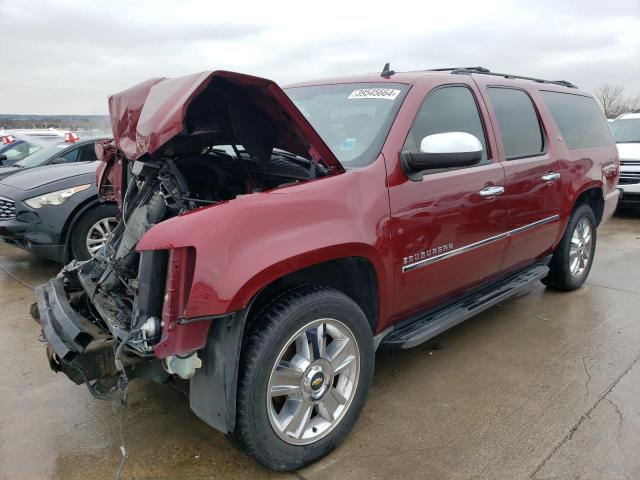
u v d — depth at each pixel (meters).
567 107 4.64
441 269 3.05
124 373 2.08
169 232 2.02
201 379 2.21
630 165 8.62
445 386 3.20
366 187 2.58
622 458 2.48
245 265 2.07
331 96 3.33
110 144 3.37
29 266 6.06
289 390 2.33
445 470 2.42
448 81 3.29
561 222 4.31
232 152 3.21
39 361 3.58
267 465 2.32
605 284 5.21
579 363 3.48
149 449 2.62
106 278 2.84
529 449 2.56
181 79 2.26
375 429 2.75
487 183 3.32
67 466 2.49
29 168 6.50
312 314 2.32
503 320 4.26
